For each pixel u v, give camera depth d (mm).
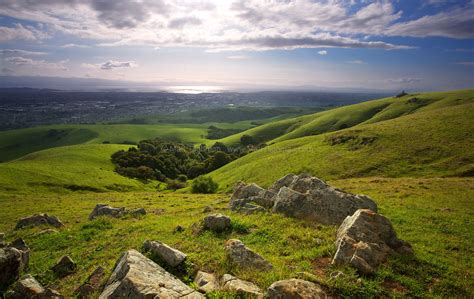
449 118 68500
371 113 159250
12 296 11195
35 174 82188
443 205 25969
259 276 10711
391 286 10656
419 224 20234
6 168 81500
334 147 69500
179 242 16172
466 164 46438
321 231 15867
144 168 121312
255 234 16406
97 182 88250
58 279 13945
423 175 46375
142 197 54750
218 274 11195
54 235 21438
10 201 53312
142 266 10242
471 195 29750
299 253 13352
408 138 61875
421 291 10539
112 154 140125
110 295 9031
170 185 100812
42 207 43938
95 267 14617
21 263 14273
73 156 123688
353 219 14125
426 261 12812
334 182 46156
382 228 13742
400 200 28422
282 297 8773
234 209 23281
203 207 31391
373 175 50406
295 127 184375
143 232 20172
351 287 9977
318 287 9719
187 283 10820
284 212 19094
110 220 25078
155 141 178375
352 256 11773
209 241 15609
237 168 82625
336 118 162375
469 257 14664
